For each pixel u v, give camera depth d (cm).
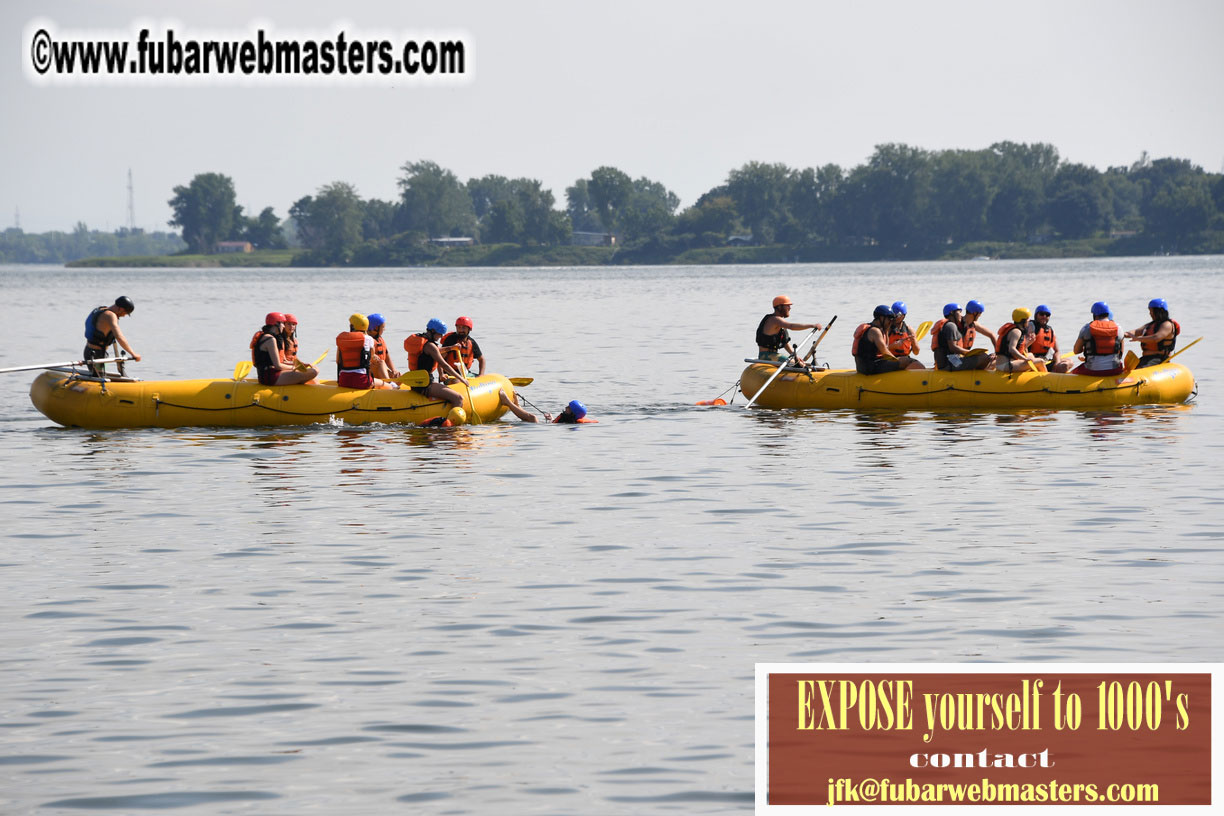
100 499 3672
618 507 3525
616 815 1684
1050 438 4666
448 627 2427
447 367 5212
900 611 2495
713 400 5872
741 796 1736
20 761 1841
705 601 2583
